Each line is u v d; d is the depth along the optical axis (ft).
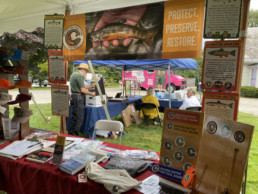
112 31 5.91
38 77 49.88
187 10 4.79
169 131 3.94
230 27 4.29
